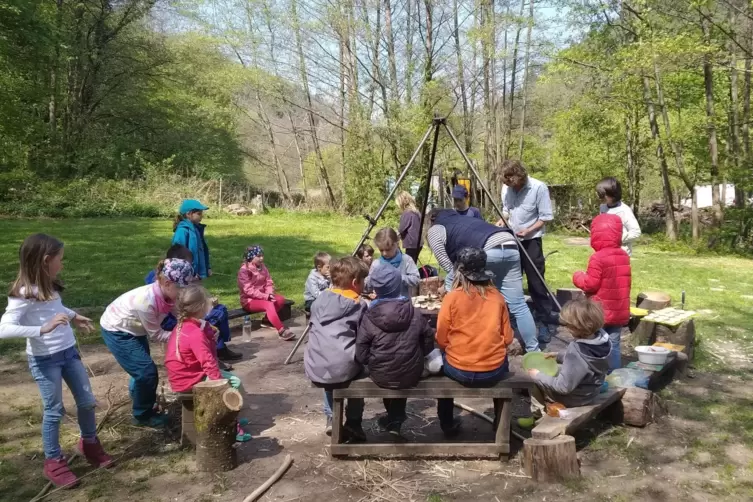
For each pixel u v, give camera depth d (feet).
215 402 11.37
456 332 11.96
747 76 54.13
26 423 14.03
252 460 12.16
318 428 13.78
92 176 84.48
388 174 77.61
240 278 21.49
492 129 76.54
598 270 15.33
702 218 80.12
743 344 20.68
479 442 12.86
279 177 101.14
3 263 34.99
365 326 11.73
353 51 72.08
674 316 18.95
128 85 96.32
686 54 49.39
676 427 13.64
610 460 12.07
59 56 77.87
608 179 17.62
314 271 22.04
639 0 50.90
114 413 14.43
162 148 100.27
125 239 49.42
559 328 21.43
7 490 11.07
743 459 12.13
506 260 16.26
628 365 15.85
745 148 55.16
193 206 21.15
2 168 73.61
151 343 20.63
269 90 80.48
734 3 52.26
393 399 12.69
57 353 11.02
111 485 11.18
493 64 71.82
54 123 87.20
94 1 88.79
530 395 14.74
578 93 69.10
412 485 11.12
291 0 73.20
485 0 68.44
